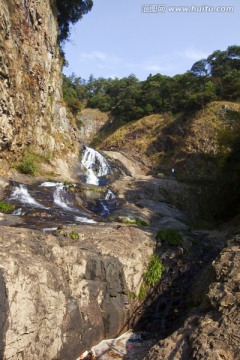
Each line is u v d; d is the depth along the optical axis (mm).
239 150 19344
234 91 46438
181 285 9922
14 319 5684
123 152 45375
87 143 60312
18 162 18703
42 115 22062
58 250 7539
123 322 8492
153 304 9469
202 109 45531
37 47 21062
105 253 8836
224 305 6137
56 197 15625
